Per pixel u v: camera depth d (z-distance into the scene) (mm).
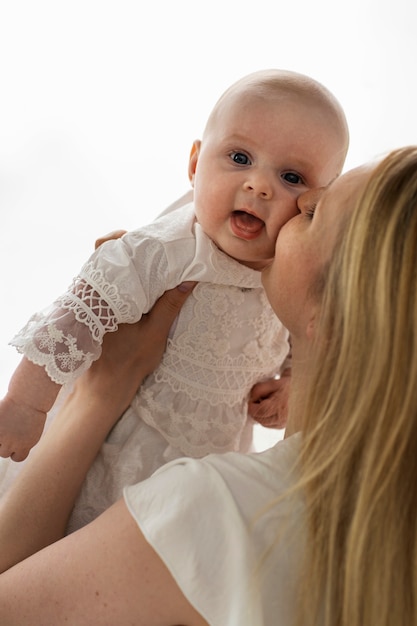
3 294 2162
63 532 1138
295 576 834
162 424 1177
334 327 869
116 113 2199
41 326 1082
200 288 1155
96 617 878
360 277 824
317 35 2285
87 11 2143
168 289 1144
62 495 1110
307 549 830
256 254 1124
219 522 834
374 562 807
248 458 888
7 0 2102
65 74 2164
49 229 2189
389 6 2285
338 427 833
